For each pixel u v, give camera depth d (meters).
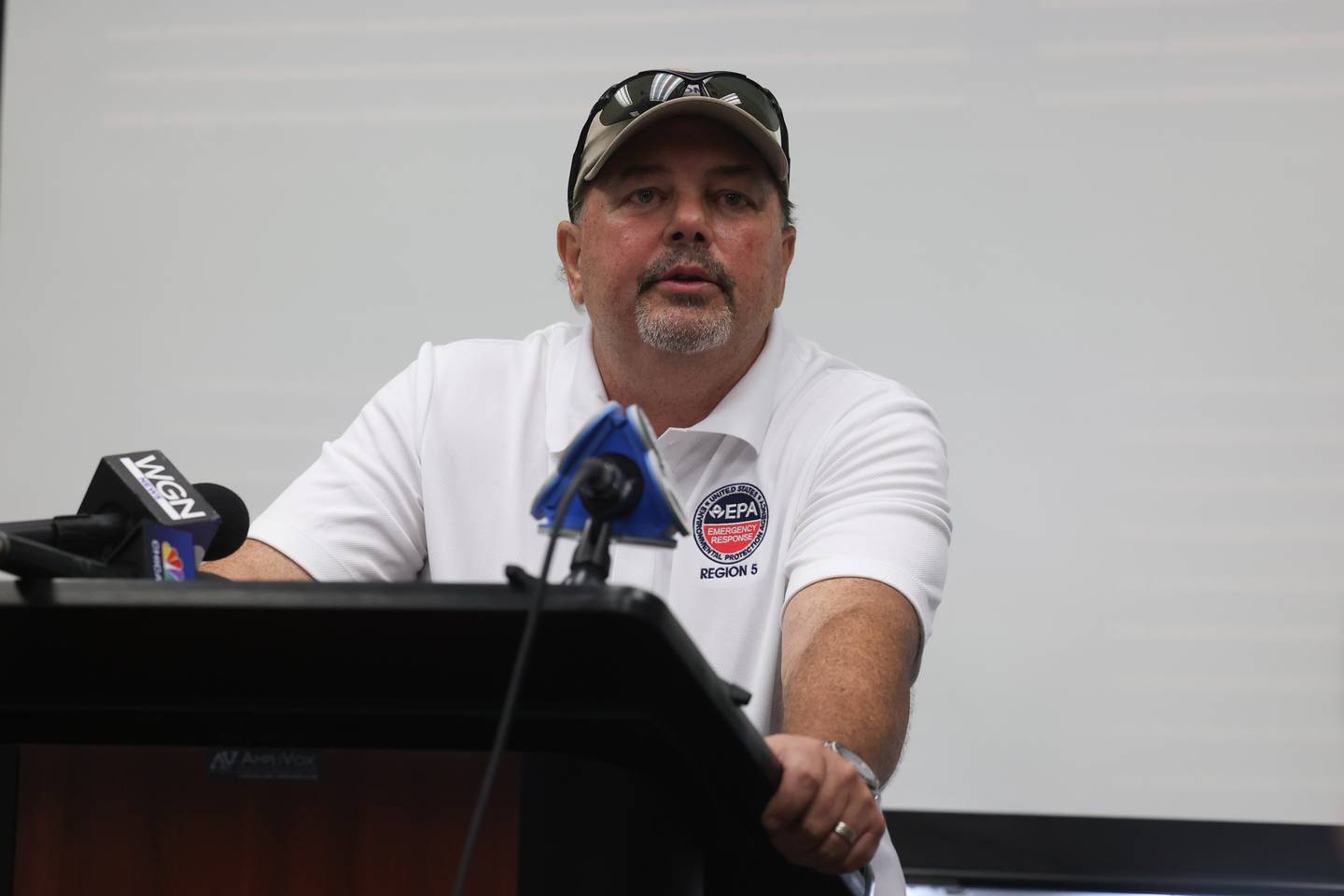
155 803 2.62
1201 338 8.25
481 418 5.48
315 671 2.39
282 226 8.98
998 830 8.05
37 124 9.20
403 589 2.16
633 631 2.11
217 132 9.09
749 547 5.05
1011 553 8.21
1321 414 8.13
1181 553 8.10
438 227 8.90
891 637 4.06
